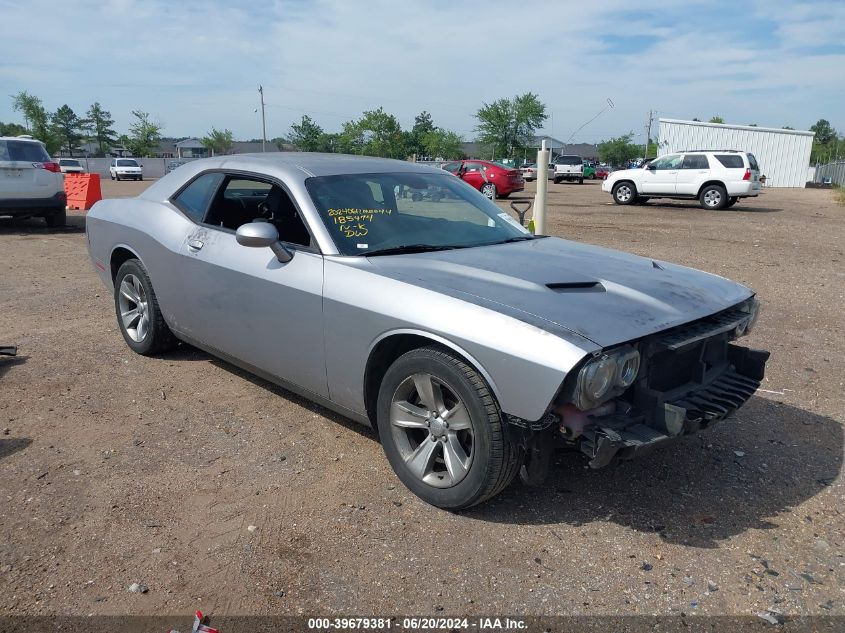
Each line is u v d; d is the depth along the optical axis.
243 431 4.09
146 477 3.54
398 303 3.25
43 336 5.87
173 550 2.93
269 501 3.33
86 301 7.16
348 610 2.60
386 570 2.83
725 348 3.68
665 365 3.21
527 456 3.07
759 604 2.67
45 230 13.17
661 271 3.82
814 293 8.28
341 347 3.53
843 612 2.63
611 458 2.88
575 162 41.75
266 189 4.33
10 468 3.60
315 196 3.93
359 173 4.29
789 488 3.58
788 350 5.92
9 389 4.66
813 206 23.22
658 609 2.63
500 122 64.25
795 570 2.89
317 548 2.97
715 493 3.51
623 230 14.52
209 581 2.74
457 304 3.08
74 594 2.65
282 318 3.84
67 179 19.27
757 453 3.97
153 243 4.81
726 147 42.75
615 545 3.04
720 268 9.91
